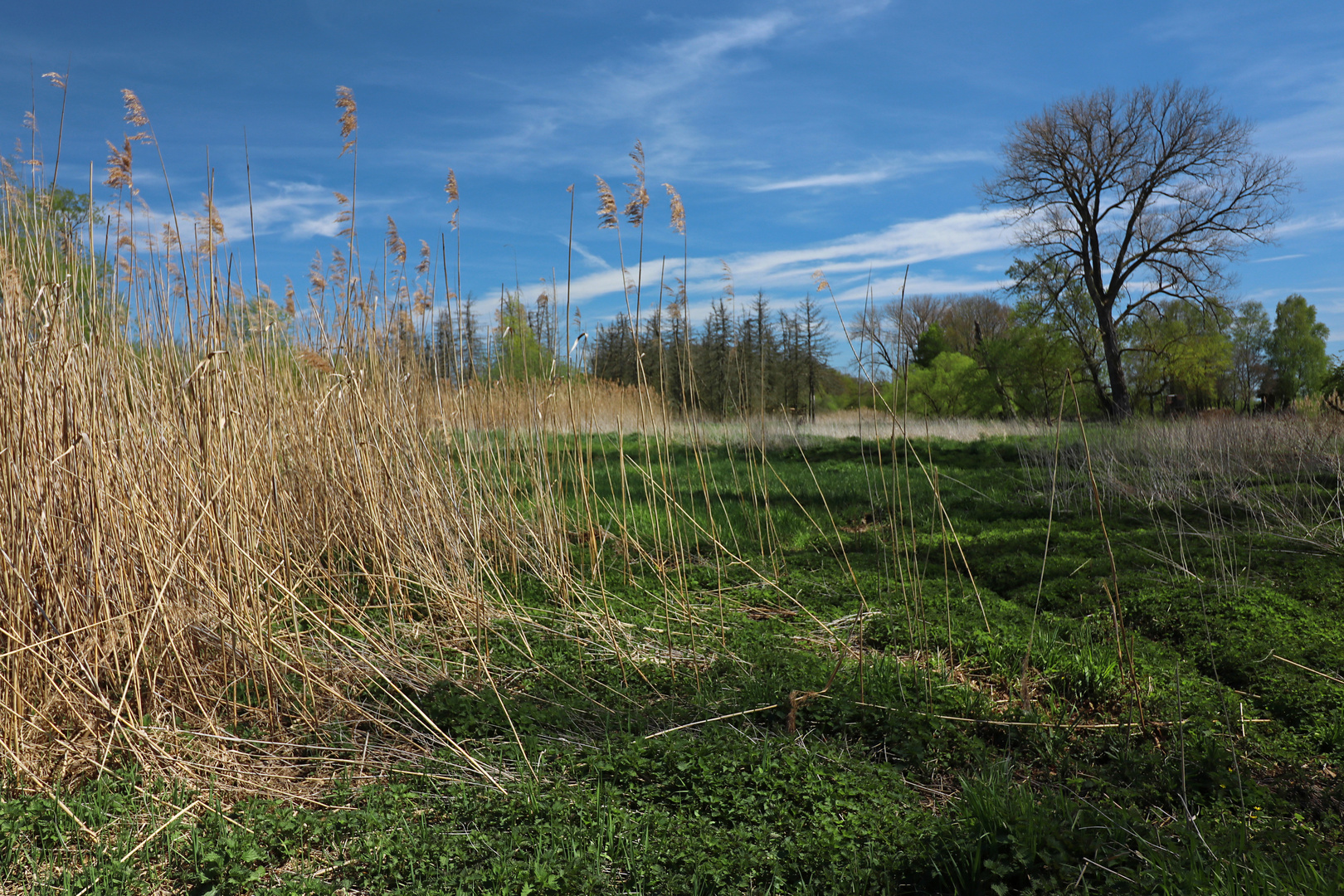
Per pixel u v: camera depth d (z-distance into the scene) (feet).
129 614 13.00
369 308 22.13
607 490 34.86
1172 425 48.03
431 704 14.30
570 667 16.72
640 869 9.62
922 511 33.60
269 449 17.81
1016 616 20.07
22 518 12.34
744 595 21.80
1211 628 18.90
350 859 9.91
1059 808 10.73
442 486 22.53
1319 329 169.68
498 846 10.17
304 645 16.47
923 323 180.45
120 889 9.08
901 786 12.04
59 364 13.24
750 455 26.84
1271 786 12.46
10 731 11.60
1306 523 27.89
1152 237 106.52
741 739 13.34
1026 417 116.67
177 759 11.94
